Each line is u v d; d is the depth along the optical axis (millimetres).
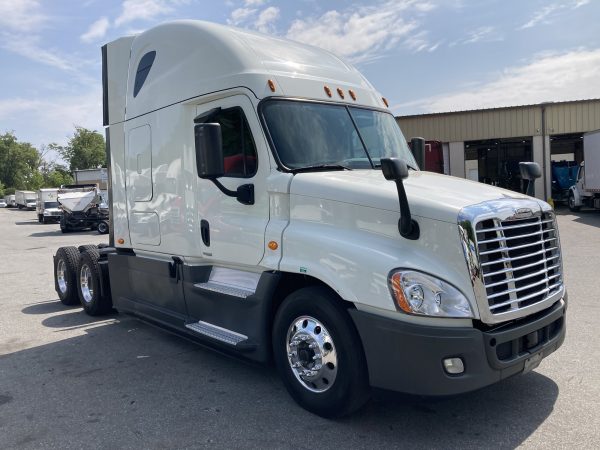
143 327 7098
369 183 4074
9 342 6512
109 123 6863
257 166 4559
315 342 4051
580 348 5516
